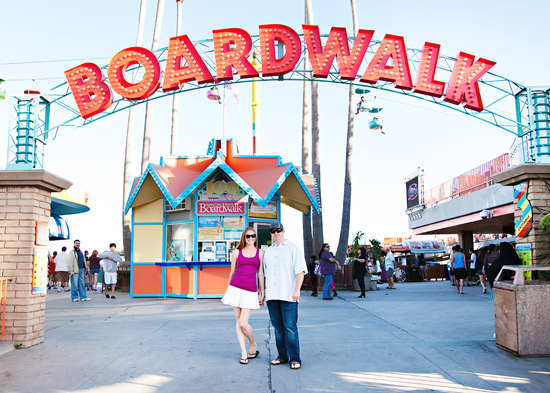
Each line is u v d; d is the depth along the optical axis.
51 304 13.68
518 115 8.90
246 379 5.50
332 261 14.65
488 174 22.17
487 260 15.86
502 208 20.62
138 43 20.78
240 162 14.91
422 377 5.50
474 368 5.84
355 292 17.81
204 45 9.90
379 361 6.21
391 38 9.62
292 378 5.52
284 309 6.03
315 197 16.39
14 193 7.48
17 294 7.25
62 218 14.60
